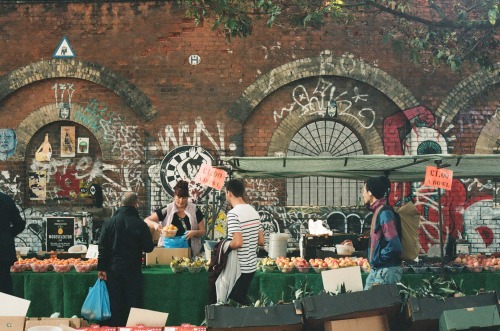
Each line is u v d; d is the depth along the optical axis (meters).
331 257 11.44
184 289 10.07
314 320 5.91
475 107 18.00
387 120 17.98
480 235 17.84
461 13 12.12
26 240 18.16
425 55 17.89
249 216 9.35
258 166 12.17
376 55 17.98
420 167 12.49
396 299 6.01
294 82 18.05
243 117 17.91
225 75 18.02
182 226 11.31
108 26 18.17
